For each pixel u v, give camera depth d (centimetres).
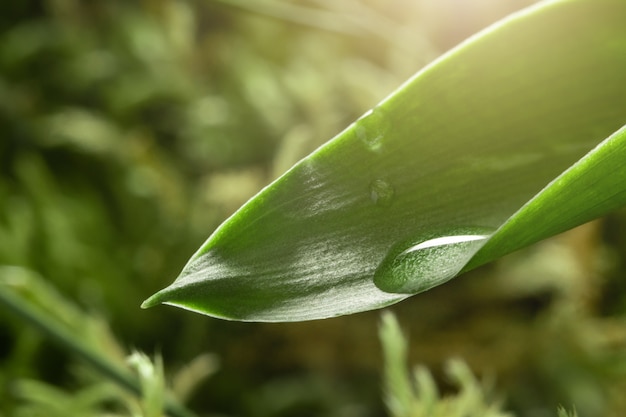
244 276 12
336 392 36
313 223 13
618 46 13
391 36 43
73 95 47
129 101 46
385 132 13
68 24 50
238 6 37
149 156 43
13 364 34
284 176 13
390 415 36
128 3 52
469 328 37
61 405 29
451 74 13
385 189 13
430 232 13
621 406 36
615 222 40
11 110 44
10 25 51
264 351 37
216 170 44
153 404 19
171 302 12
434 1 52
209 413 36
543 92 13
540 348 37
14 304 22
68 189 42
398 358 24
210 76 50
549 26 13
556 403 36
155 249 40
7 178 43
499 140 13
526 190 13
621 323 39
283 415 36
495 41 13
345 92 46
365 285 12
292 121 46
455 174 13
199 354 37
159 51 49
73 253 39
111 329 38
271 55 53
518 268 39
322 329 37
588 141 13
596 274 39
